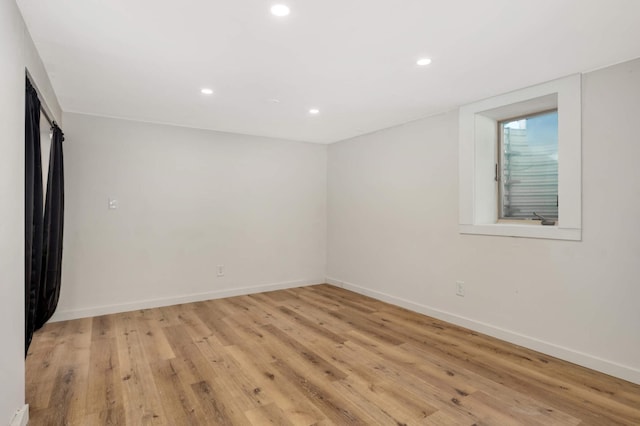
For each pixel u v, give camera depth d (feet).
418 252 12.86
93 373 8.02
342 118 12.75
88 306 12.32
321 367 8.39
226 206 15.11
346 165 16.53
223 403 6.82
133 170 13.14
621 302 7.86
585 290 8.45
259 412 6.53
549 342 9.11
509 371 8.20
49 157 10.23
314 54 7.52
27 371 8.09
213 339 10.15
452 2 5.61
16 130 5.74
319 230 17.74
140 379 7.75
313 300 14.58
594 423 6.22
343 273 16.75
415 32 6.58
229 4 5.69
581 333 8.51
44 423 6.13
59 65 8.10
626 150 7.78
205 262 14.61
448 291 11.77
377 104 11.06
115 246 12.81
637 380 7.56
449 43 7.01
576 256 8.61
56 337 10.24
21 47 6.00
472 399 6.99
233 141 15.25
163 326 11.27
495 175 11.41
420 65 8.08
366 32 6.59
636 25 6.27
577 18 6.06
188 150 14.21
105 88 9.66
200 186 14.48
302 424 6.16
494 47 7.18
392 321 11.84
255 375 7.97
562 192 8.83
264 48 7.24
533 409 6.64
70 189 12.05
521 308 9.75
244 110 11.75
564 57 7.63
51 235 10.48
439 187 12.07
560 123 8.82
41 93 8.03
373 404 6.81
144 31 6.56
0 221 5.00
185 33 6.64
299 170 17.04
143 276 13.33
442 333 10.69
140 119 12.98
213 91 9.87
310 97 10.39
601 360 8.14
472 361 8.73
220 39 6.86
